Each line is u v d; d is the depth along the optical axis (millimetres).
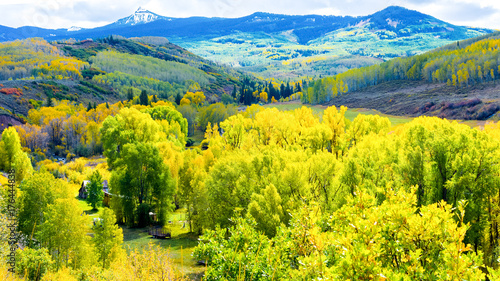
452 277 6820
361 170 28812
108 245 28750
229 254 11992
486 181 24609
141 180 48938
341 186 29734
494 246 24812
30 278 19453
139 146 49094
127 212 47719
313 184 31547
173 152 58094
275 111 61094
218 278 11961
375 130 54281
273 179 31922
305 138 48438
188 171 46781
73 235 27953
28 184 33250
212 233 13414
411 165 27656
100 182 60875
